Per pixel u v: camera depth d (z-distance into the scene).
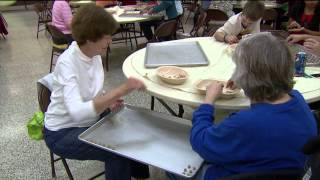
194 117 1.22
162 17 4.00
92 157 1.49
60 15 3.79
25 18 7.54
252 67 1.03
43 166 2.20
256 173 1.01
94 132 1.43
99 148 1.42
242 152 1.03
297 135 1.02
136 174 2.00
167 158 1.26
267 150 1.01
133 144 1.34
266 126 1.00
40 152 2.35
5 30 5.55
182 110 2.32
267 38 1.05
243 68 1.06
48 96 1.66
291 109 1.04
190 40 2.28
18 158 2.29
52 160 2.04
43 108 1.67
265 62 1.01
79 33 1.39
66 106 1.37
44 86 1.66
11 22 7.12
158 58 1.86
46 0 7.34
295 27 2.78
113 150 1.30
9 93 3.40
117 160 1.50
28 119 2.83
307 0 3.22
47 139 1.56
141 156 1.27
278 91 1.04
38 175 2.11
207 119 1.19
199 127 1.16
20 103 3.15
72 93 1.38
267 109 1.03
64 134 1.51
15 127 2.70
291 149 1.02
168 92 1.45
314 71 1.71
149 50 2.01
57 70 1.46
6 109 3.03
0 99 3.25
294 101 1.06
